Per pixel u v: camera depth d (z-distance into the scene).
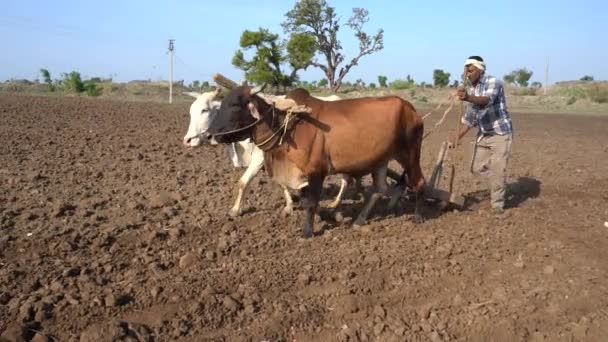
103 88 45.31
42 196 8.02
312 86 50.09
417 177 7.41
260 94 6.91
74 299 4.92
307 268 5.78
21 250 6.05
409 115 7.14
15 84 48.50
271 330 4.71
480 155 7.96
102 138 13.62
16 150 11.27
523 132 19.66
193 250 6.27
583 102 42.34
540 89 51.59
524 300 5.26
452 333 4.79
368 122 6.70
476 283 5.66
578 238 6.96
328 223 7.40
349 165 6.77
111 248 6.18
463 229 7.23
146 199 8.23
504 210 8.06
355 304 5.14
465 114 7.90
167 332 4.59
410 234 7.04
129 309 4.88
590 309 5.18
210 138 6.29
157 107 25.66
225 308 4.94
